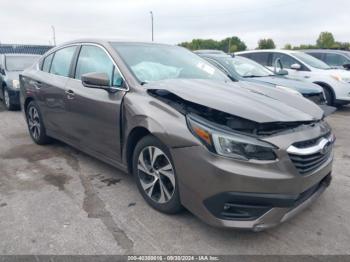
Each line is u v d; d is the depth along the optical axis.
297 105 2.89
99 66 3.62
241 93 2.91
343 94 7.89
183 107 2.68
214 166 2.32
